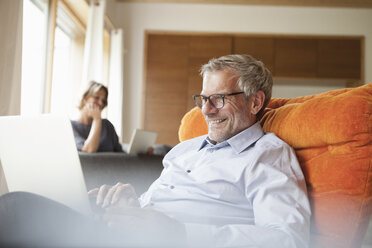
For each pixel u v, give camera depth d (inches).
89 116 110.9
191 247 32.2
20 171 34.1
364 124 35.4
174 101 239.6
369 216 35.1
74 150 31.7
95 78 173.8
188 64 240.4
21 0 91.4
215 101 46.6
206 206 40.9
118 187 41.3
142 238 28.3
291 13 240.1
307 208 35.6
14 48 88.0
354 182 35.1
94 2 172.2
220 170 42.3
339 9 239.1
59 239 24.6
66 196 32.5
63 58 182.7
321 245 36.3
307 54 236.8
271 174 38.2
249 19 240.4
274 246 32.2
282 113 46.4
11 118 34.0
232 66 46.4
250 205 40.1
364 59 236.4
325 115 38.6
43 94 140.2
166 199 43.9
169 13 242.5
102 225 26.8
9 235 24.2
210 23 241.3
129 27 243.1
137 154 87.5
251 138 44.3
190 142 53.2
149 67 241.4
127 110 240.8
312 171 39.4
